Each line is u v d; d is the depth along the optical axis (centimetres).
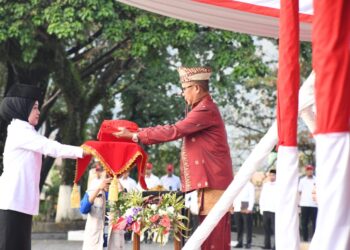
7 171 926
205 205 786
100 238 1242
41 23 2356
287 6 545
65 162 2942
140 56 2495
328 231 432
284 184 543
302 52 2727
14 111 934
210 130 786
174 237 915
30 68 2698
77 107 2877
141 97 3416
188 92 798
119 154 924
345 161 429
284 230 542
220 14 1097
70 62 2798
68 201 2936
